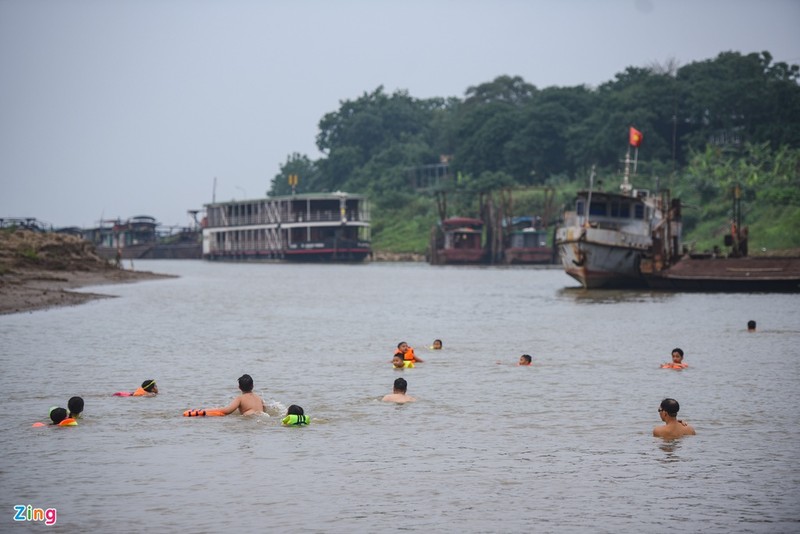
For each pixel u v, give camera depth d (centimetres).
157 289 9806
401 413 2819
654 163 18900
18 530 1727
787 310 6806
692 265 9225
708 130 19662
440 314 6688
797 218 14425
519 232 17725
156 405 2945
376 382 3422
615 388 3275
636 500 1912
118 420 2706
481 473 2119
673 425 2511
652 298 8300
